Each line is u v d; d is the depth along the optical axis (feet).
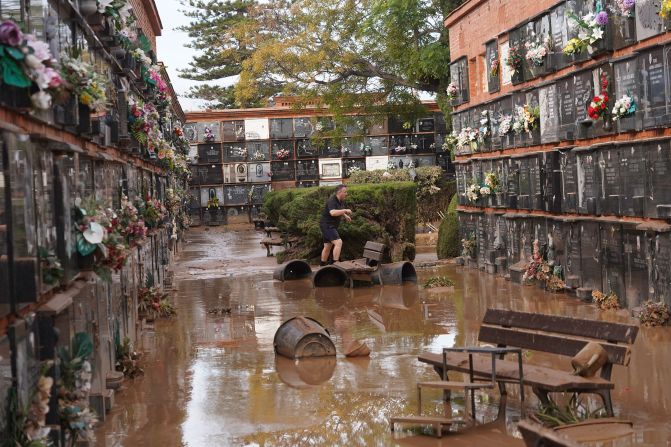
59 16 21.49
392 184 69.62
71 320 19.85
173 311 45.29
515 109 56.03
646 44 38.09
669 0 32.96
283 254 73.15
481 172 64.18
